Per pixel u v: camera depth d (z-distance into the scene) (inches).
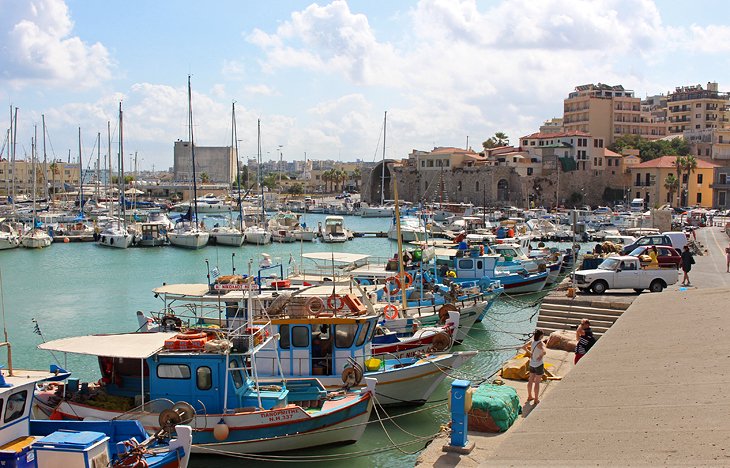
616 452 335.0
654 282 1386.6
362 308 996.6
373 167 6835.6
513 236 3014.3
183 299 1096.8
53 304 1998.0
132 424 676.1
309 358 965.2
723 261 1956.2
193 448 786.8
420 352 1093.1
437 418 997.8
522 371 895.1
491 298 1544.0
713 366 461.4
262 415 805.2
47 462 598.9
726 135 6117.1
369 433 943.0
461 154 6294.3
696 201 5452.8
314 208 6451.8
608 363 506.9
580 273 1385.3
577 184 5846.5
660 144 6186.0
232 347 813.2
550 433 377.1
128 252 3287.4
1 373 636.7
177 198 7460.6
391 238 3801.7
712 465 303.4
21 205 5098.4
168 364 816.3
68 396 848.9
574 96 7170.3
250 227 3816.4
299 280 1370.6
